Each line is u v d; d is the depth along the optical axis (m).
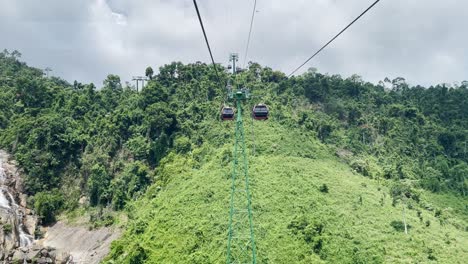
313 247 80.88
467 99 173.50
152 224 96.88
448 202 117.88
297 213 90.19
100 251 102.06
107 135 131.62
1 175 120.19
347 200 98.50
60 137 128.75
